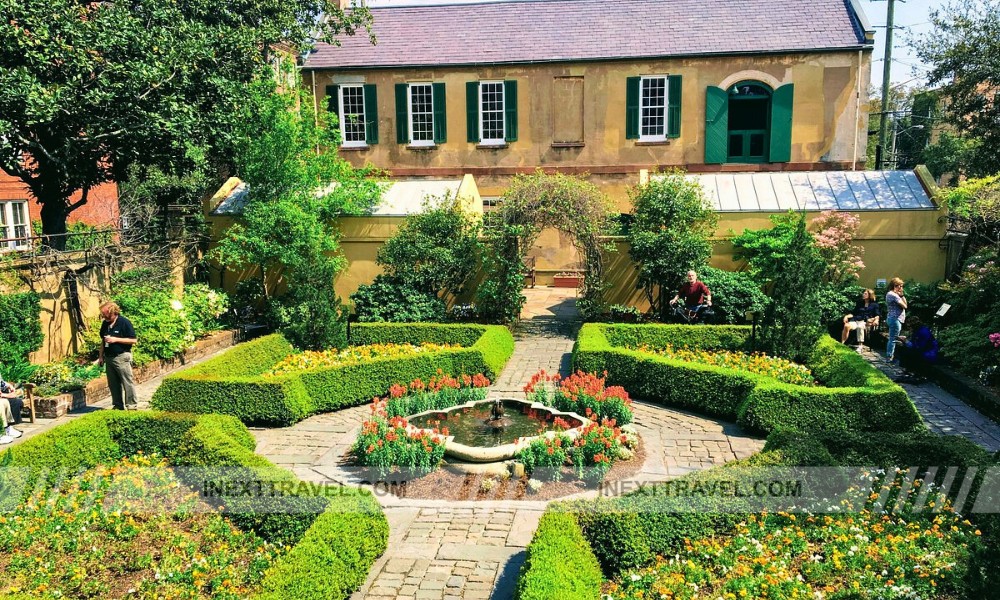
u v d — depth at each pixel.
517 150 21.95
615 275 16.83
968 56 19.05
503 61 21.39
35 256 12.98
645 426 10.05
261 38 16.34
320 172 17.70
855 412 9.31
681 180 16.23
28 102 11.79
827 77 20.30
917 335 12.38
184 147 14.77
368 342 14.34
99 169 15.64
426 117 22.27
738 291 14.83
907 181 16.77
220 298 16.12
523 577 5.41
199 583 5.82
